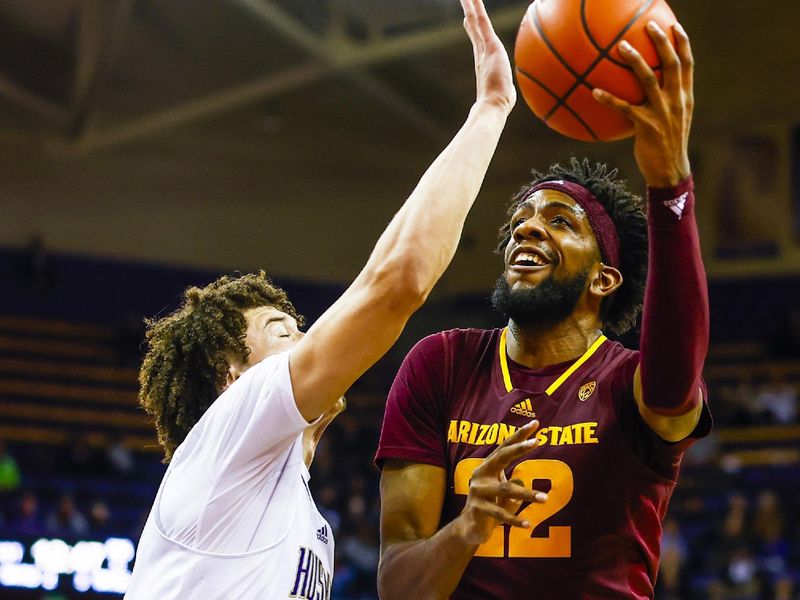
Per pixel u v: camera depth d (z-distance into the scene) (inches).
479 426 86.7
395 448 87.9
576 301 87.5
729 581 369.7
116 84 588.1
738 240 626.5
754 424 530.9
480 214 687.1
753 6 535.2
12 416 578.9
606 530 81.5
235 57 554.3
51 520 416.5
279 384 69.7
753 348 610.2
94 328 663.1
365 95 598.9
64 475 489.7
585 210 89.3
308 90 596.4
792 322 599.5
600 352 87.8
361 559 412.2
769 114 604.1
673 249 74.1
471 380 89.8
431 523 85.5
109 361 644.7
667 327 74.7
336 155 679.7
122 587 392.5
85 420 588.4
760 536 401.4
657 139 71.9
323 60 550.6
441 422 89.2
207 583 71.3
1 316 648.4
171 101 605.9
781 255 613.9
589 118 77.8
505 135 645.3
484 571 82.7
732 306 625.9
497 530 82.9
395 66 564.1
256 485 72.7
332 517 439.5
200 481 73.1
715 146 629.3
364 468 518.0
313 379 68.9
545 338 88.5
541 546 81.6
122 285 679.1
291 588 73.7
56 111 624.4
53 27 523.5
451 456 87.0
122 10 495.5
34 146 658.8
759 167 617.0
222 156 679.7
